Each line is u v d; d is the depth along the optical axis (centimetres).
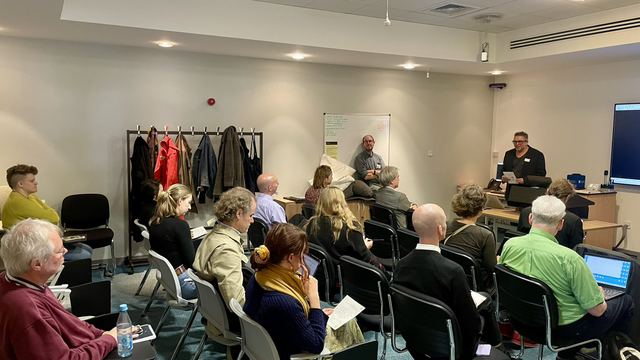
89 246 435
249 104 590
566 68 672
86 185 507
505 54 618
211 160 540
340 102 655
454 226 316
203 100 560
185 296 292
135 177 495
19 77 470
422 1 474
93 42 495
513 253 254
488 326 225
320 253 297
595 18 515
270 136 609
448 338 200
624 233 607
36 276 165
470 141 777
